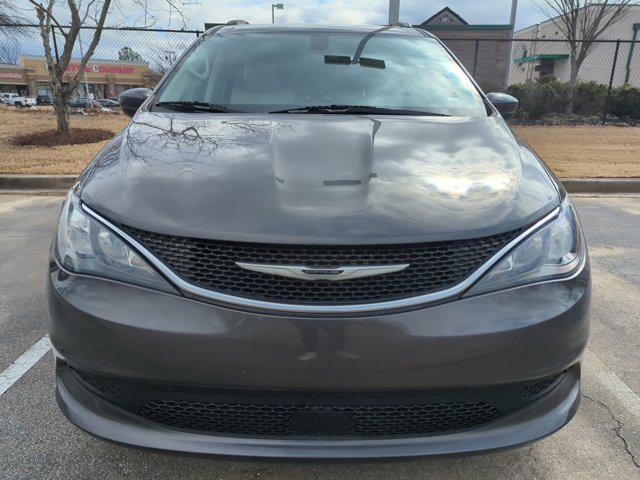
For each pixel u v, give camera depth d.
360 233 1.54
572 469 1.97
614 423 2.23
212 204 1.64
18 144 9.00
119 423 1.62
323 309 1.50
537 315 1.57
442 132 2.23
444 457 1.59
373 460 1.55
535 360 1.57
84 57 9.52
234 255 1.54
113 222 1.64
